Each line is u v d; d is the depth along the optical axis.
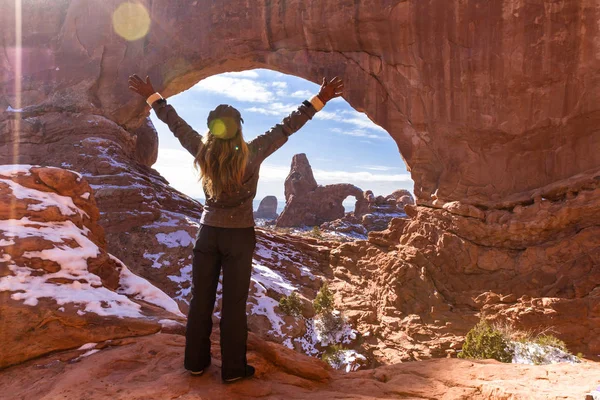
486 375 2.96
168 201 26.31
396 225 22.86
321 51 24.27
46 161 24.20
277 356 2.92
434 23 21.33
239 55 25.78
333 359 16.14
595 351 14.78
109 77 26.89
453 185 20.81
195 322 2.48
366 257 23.45
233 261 2.42
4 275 3.11
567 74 19.02
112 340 3.00
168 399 2.25
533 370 3.07
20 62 27.45
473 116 20.66
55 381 2.50
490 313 17.06
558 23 19.02
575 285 16.38
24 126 25.31
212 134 2.33
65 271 3.43
